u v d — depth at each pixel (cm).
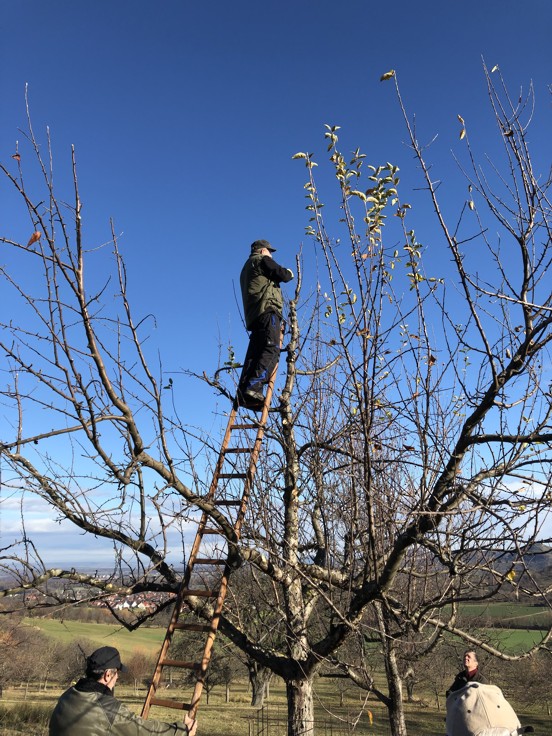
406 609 541
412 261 470
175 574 558
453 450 464
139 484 458
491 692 411
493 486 417
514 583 416
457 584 516
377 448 491
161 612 598
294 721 557
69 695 379
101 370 371
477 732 393
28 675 3147
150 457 417
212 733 2312
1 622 1969
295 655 568
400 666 920
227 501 529
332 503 629
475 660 442
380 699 723
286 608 580
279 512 638
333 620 546
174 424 480
